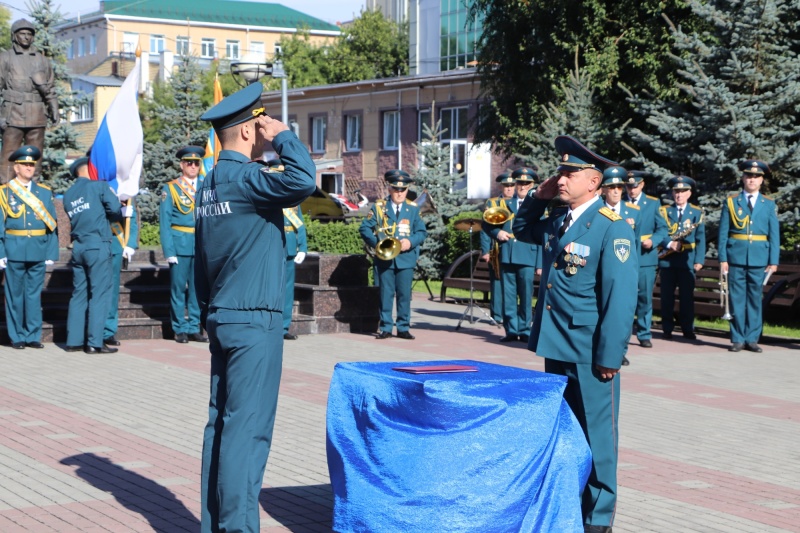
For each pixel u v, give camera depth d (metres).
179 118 29.53
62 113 24.75
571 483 5.44
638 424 9.20
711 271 16.83
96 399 9.80
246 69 20.42
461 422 5.22
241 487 5.20
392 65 61.84
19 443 7.96
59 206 18.02
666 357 13.48
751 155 17.20
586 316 5.81
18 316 13.03
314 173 5.20
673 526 6.16
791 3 17.42
